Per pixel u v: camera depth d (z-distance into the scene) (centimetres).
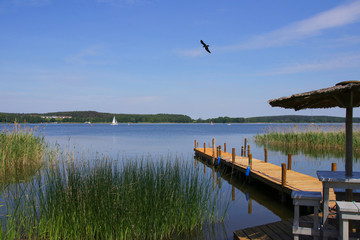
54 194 663
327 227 465
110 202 635
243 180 1393
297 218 476
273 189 1162
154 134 5959
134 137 4784
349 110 483
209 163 1948
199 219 757
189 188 773
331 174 506
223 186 1264
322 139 2522
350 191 487
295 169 1628
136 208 655
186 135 5622
